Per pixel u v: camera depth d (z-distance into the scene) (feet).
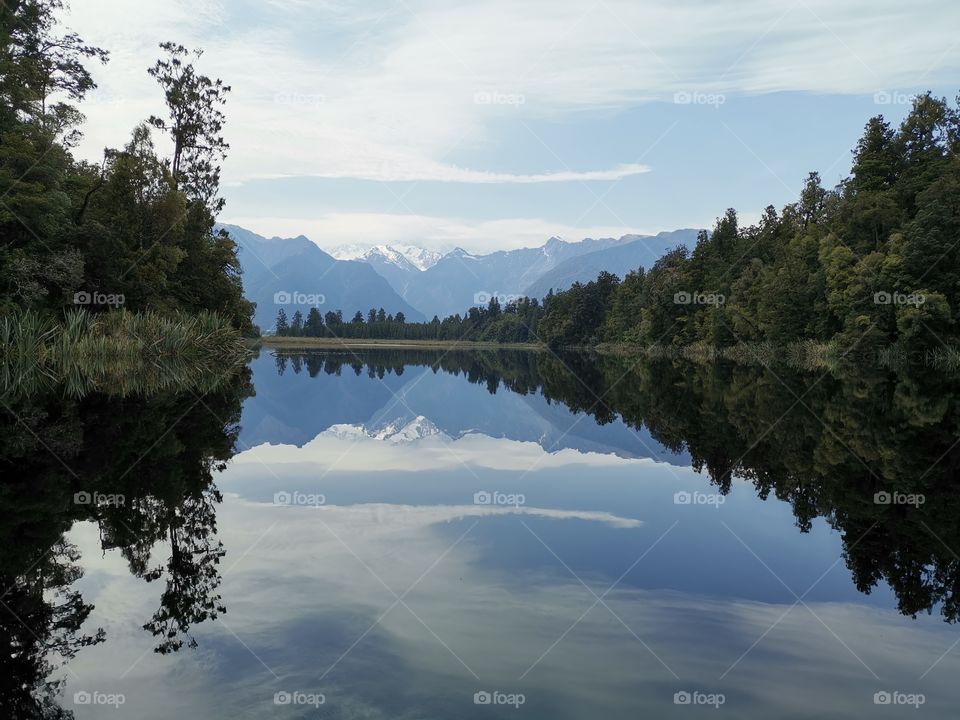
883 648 17.99
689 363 210.59
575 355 351.46
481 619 19.47
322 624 19.11
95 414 63.00
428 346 521.24
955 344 154.92
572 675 16.11
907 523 30.89
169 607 20.43
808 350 195.83
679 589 22.09
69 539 27.35
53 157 111.65
